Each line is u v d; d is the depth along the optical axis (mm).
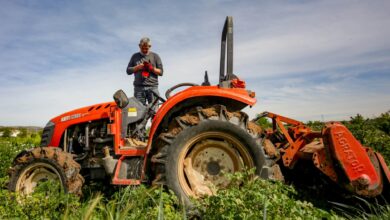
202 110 3850
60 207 3477
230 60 4359
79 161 4828
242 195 2910
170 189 3680
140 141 4773
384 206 3658
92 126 4840
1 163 7164
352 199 3945
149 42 6164
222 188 3842
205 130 3793
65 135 5000
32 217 3268
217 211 2889
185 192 3701
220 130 3801
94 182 4746
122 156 4172
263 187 3117
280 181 3434
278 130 4691
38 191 4020
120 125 4551
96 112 4754
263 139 3850
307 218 2904
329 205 4059
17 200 3619
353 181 3701
